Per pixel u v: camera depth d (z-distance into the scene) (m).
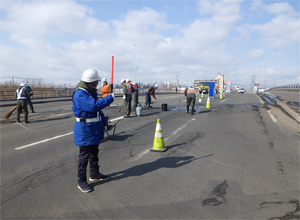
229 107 15.84
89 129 3.60
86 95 3.52
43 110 15.09
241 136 7.16
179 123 9.51
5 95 24.50
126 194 3.51
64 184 3.93
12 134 7.96
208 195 3.42
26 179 4.18
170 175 4.19
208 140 6.69
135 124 9.39
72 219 2.89
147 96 15.66
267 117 11.01
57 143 6.61
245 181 3.89
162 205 3.16
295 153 5.43
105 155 5.43
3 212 3.10
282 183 3.80
